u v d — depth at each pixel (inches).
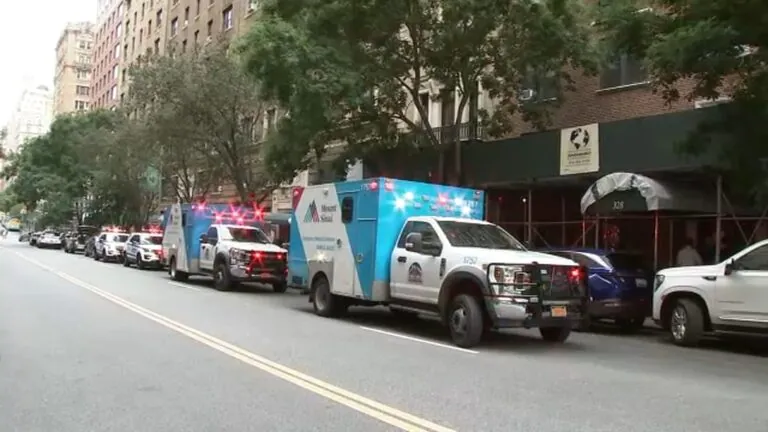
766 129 512.7
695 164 604.7
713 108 598.9
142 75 1159.0
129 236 1477.6
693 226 688.4
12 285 759.1
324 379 307.7
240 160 1174.3
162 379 303.0
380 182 516.1
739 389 321.1
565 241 808.9
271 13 709.9
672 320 497.4
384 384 300.7
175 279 967.6
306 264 610.5
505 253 436.8
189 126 1135.6
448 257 450.6
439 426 233.1
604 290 550.3
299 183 1309.1
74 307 566.6
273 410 252.7
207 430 226.8
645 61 530.6
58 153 2466.8
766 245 449.7
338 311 575.2
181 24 2171.5
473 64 737.6
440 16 701.3
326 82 639.8
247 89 1075.9
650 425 244.1
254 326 486.9
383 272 512.4
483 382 312.8
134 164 1571.1
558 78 748.0
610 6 541.3
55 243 2417.6
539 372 345.4
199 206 925.8
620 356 420.8
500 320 410.9
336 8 673.0
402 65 735.7
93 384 291.3
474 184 824.9
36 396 270.2
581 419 249.3
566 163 725.3
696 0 464.8
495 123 818.2
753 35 446.0
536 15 650.8
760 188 533.3
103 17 3624.5
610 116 768.3
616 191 613.9
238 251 799.1
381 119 788.0
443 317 448.1
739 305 451.5
